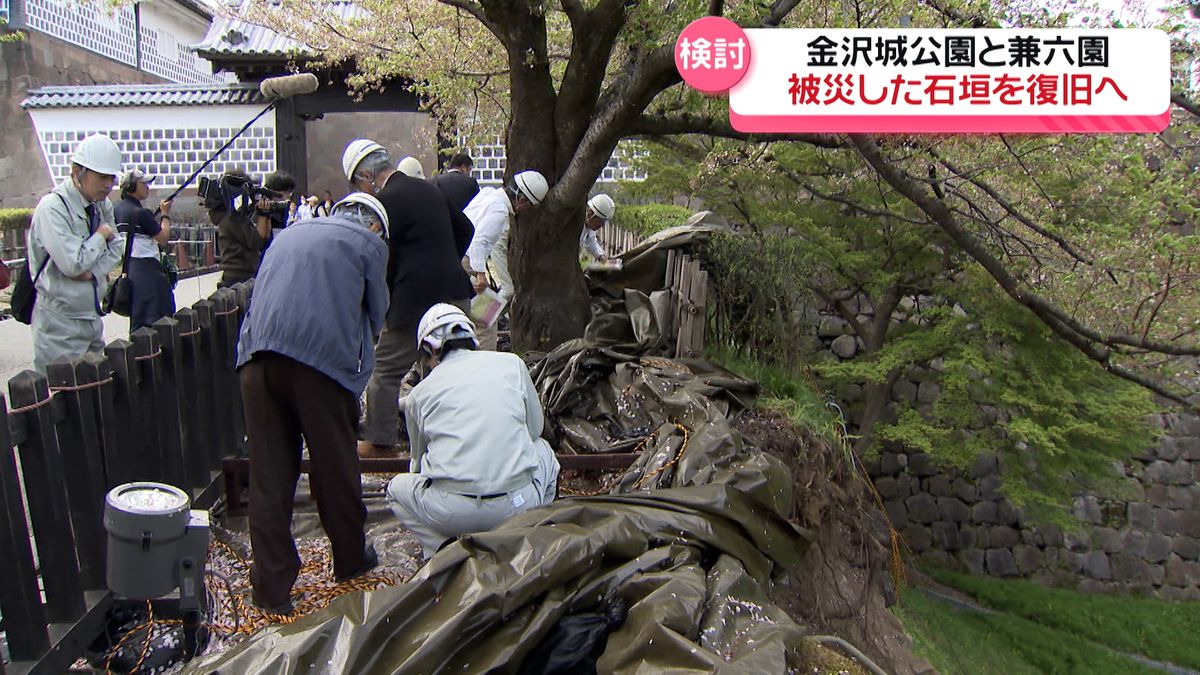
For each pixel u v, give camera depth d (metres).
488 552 2.91
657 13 5.57
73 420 3.24
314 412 3.26
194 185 15.89
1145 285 5.89
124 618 3.32
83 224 4.35
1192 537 12.15
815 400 6.09
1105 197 6.30
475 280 5.57
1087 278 6.05
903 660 5.42
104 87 15.76
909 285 9.62
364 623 2.59
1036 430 8.22
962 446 9.68
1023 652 9.98
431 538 3.51
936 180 6.00
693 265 6.17
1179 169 5.89
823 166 8.86
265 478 3.30
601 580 3.01
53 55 17.75
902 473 12.08
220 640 3.22
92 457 3.33
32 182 17.20
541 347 6.50
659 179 10.02
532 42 6.06
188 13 22.80
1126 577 12.12
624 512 3.37
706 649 2.66
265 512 3.30
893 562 6.35
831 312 11.65
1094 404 8.66
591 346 5.70
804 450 5.24
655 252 7.27
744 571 3.24
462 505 3.37
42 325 4.38
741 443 4.32
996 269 5.70
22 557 2.88
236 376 4.93
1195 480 12.14
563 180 6.10
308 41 11.25
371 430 4.76
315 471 3.39
